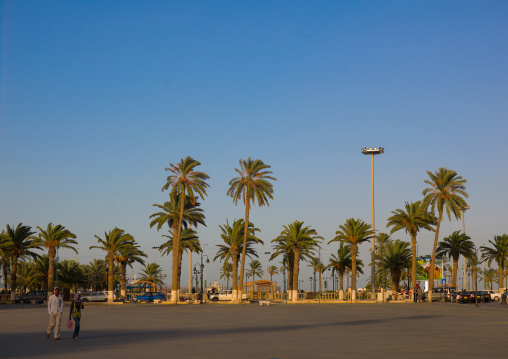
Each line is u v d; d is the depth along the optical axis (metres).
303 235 82.94
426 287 104.31
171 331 27.77
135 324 33.59
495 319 38.56
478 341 21.70
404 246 94.69
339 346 19.81
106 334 26.00
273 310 54.53
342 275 96.81
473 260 95.06
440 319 38.59
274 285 119.75
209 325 32.44
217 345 20.31
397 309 56.44
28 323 35.06
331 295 96.31
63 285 100.81
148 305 73.44
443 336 24.20
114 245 85.50
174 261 79.50
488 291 95.06
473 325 32.03
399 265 94.88
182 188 77.69
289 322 35.22
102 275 131.12
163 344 20.83
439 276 104.12
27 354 17.64
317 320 37.44
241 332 26.92
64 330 28.84
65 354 17.55
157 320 37.84
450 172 82.12
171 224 84.25
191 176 77.56
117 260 96.50
